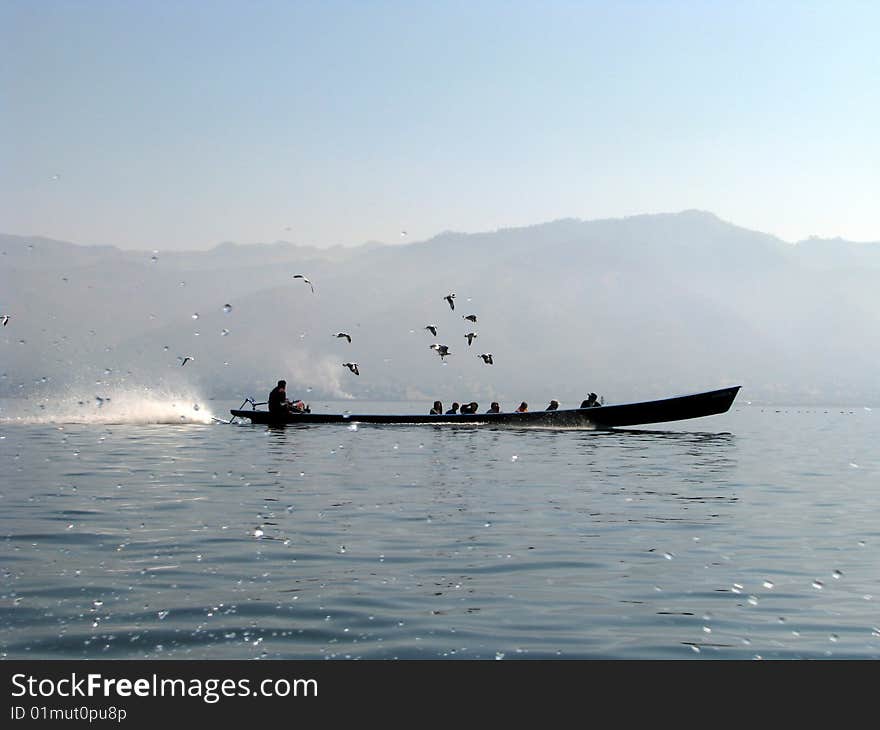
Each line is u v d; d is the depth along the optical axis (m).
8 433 29.12
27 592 8.68
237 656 7.16
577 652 7.26
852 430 43.00
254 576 9.35
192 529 11.84
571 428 33.97
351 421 34.09
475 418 34.25
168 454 22.27
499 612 8.17
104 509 13.42
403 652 7.24
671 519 13.06
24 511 13.20
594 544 11.11
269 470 18.77
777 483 17.97
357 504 14.10
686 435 33.12
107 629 7.67
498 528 12.11
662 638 7.57
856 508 14.51
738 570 9.82
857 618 8.12
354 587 8.95
